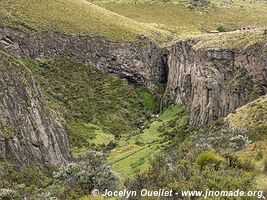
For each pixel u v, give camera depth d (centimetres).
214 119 9219
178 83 13262
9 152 6912
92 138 11312
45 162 7781
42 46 13562
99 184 3769
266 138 4091
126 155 9188
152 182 2917
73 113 12356
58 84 13088
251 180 2728
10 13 13412
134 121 13112
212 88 9475
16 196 5159
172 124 11612
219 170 2952
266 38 8488
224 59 9362
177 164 3259
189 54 12150
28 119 8019
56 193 3938
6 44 12519
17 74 8594
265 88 8012
